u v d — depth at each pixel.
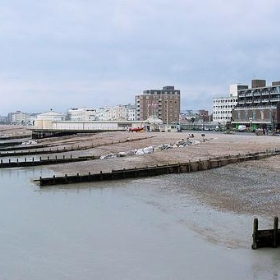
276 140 91.62
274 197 41.00
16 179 62.25
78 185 54.94
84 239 31.30
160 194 46.88
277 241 28.28
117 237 31.55
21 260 27.23
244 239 29.86
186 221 35.12
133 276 24.38
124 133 155.38
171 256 27.28
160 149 88.81
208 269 24.95
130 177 59.69
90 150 104.31
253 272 24.25
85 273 24.97
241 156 65.38
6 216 38.50
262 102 189.38
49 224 35.56
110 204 42.81
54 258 27.52
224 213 36.91
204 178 55.50
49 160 81.25
